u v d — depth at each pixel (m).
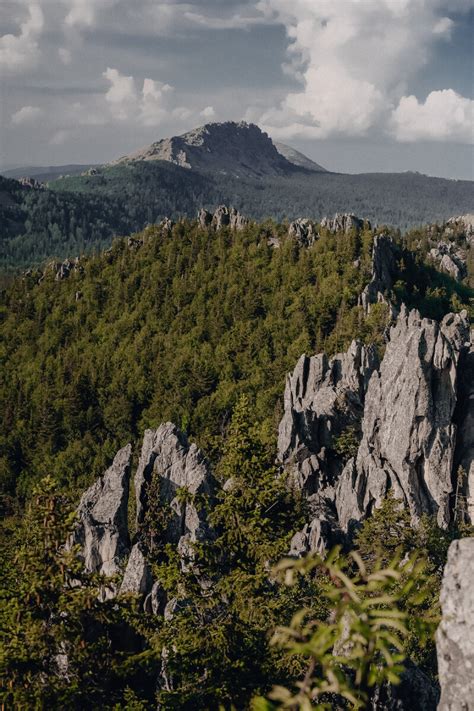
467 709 7.29
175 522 71.75
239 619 28.80
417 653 32.25
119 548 66.12
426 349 86.81
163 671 34.62
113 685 30.44
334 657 6.48
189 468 80.12
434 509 84.00
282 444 105.00
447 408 85.50
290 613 28.38
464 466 85.75
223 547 32.81
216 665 26.92
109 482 77.50
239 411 34.50
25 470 190.12
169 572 30.75
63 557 23.34
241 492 33.44
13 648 22.22
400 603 19.94
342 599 6.69
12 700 21.67
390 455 86.00
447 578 8.06
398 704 26.83
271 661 26.53
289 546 31.64
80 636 22.89
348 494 86.94
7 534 61.34
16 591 24.23
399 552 7.05
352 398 112.31
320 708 6.49
